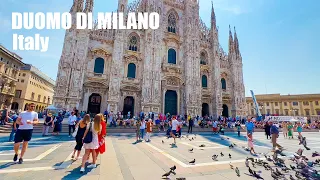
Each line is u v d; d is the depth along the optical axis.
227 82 47.91
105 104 33.53
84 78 32.44
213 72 45.25
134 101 36.25
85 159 6.95
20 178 6.01
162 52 40.72
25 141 7.95
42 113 31.61
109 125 24.94
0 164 7.48
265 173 7.34
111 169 7.39
